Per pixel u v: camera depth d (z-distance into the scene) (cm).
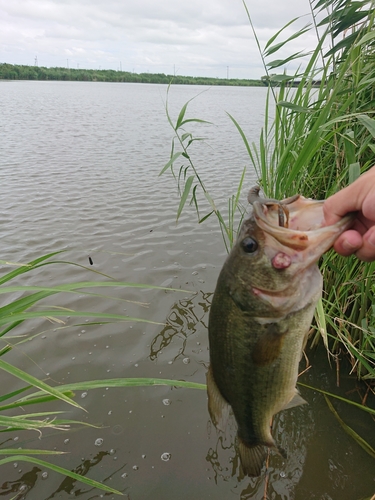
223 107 3478
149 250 593
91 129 1992
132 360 375
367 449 285
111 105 3553
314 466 279
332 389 339
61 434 301
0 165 1159
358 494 259
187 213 764
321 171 371
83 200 838
